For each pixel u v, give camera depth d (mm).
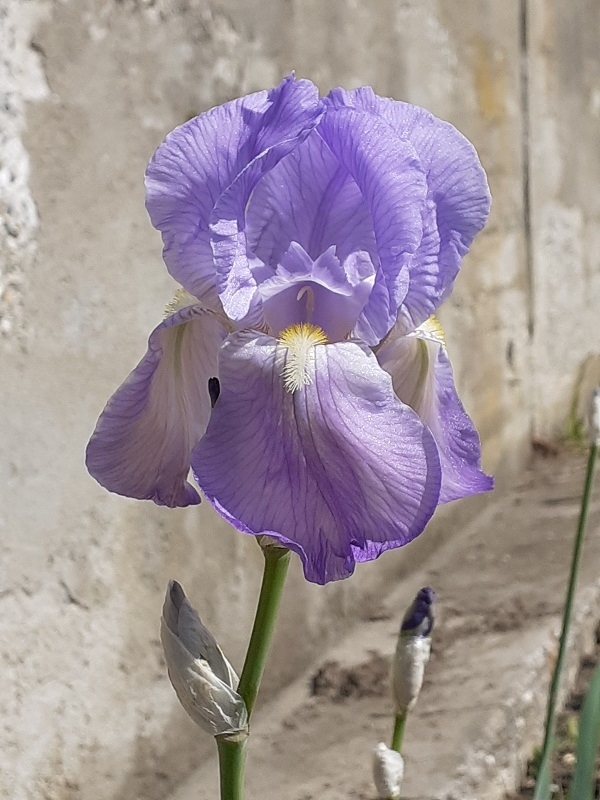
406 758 707
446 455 436
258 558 823
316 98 403
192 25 726
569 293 1702
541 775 524
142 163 687
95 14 640
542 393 1588
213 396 400
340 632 938
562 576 1062
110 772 671
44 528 621
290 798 664
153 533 704
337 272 406
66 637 634
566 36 1645
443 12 1171
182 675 392
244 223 405
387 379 390
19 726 610
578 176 1725
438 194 409
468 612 976
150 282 700
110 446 407
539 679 850
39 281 616
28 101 605
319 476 383
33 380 613
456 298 1230
